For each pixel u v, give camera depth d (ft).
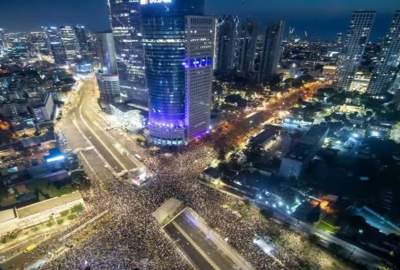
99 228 479.00
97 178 647.97
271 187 600.80
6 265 416.05
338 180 633.20
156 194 577.02
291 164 633.20
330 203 553.23
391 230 495.41
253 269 405.18
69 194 563.07
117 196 572.10
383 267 412.16
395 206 549.95
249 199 568.00
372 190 596.70
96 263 403.54
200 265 412.36
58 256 425.28
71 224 495.82
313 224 493.77
